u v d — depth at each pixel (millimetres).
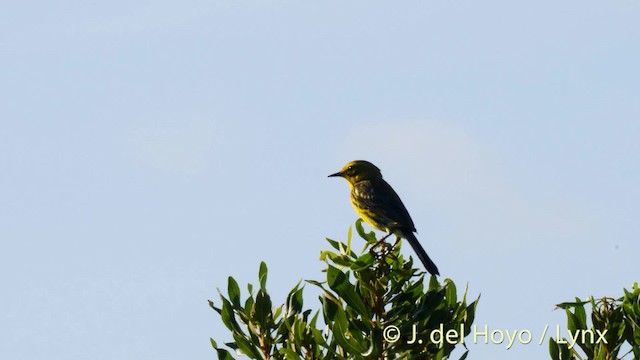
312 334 11641
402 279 12078
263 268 12039
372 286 11984
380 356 11773
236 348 11977
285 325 12000
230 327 12031
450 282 12000
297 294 11977
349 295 11711
